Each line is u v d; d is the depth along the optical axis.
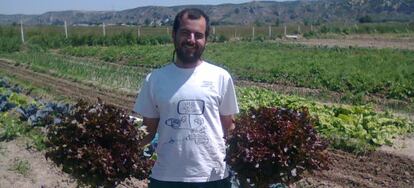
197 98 2.31
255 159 2.49
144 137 2.56
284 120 2.60
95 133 2.66
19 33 25.62
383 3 90.56
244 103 7.50
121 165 2.65
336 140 5.59
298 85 10.45
